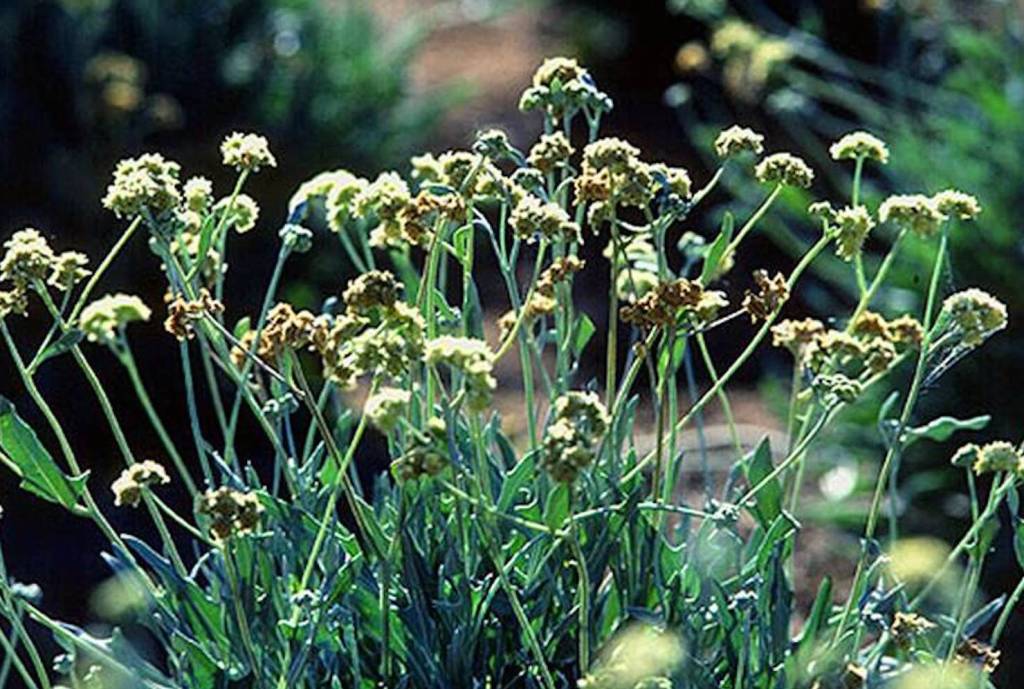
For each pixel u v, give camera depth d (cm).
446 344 246
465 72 1048
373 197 280
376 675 291
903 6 687
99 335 298
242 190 675
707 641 294
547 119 306
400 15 1113
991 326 276
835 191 805
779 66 630
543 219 272
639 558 292
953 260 541
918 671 289
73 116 664
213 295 628
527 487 305
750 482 311
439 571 286
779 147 870
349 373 273
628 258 320
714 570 303
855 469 545
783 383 680
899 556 349
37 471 287
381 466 598
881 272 306
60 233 652
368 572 288
